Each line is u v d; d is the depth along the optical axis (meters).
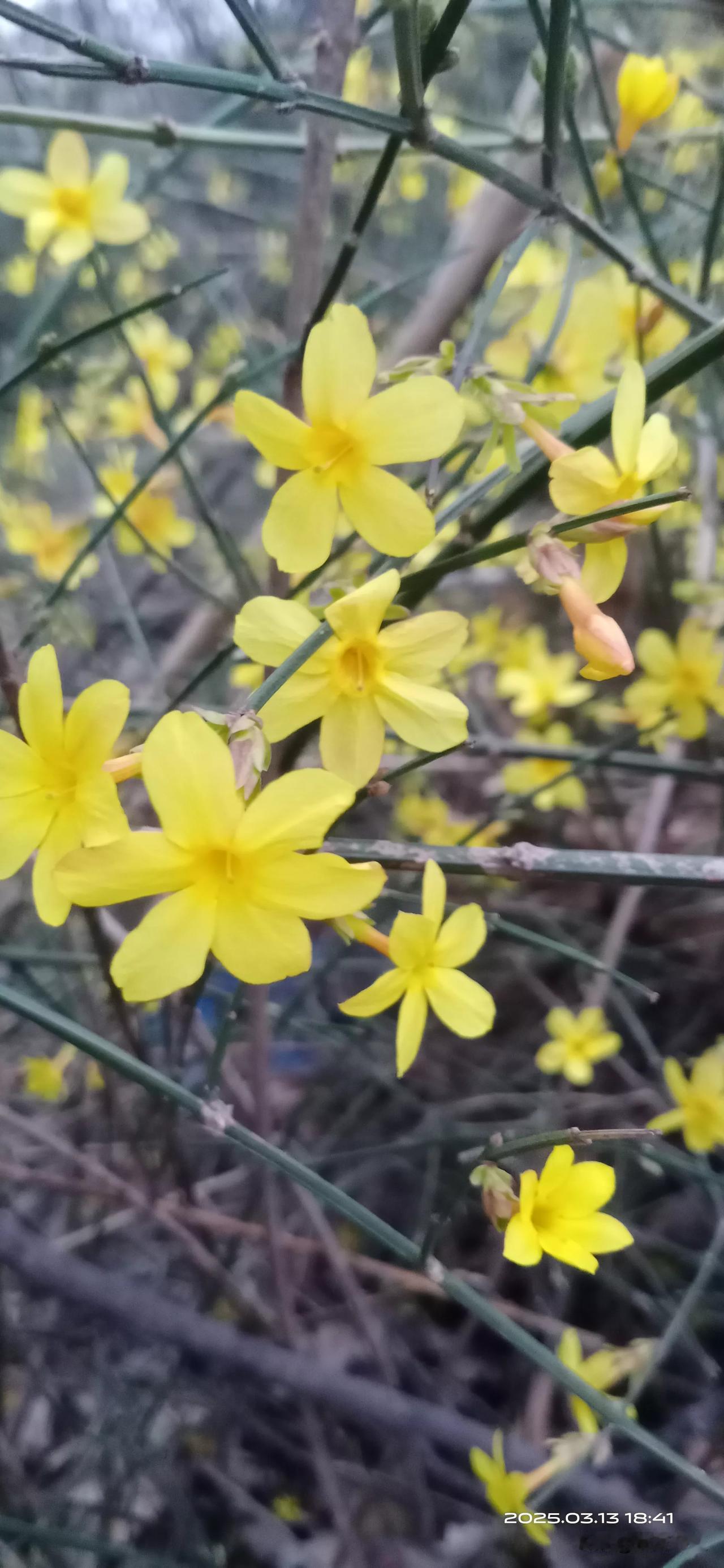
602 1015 0.24
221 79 0.09
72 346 0.12
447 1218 0.10
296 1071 0.29
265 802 0.08
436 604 0.33
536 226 0.11
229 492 0.39
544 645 0.31
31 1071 0.24
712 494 0.26
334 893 0.08
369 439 0.08
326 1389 0.19
